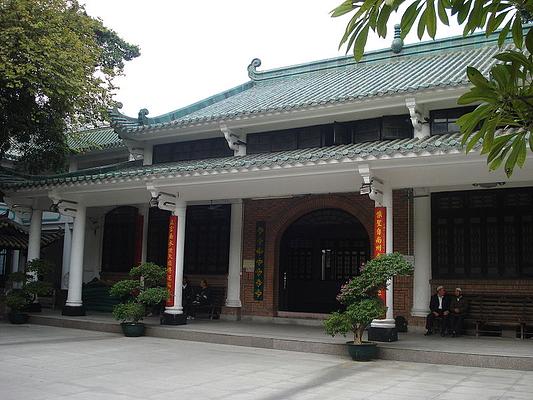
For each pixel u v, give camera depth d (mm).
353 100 13078
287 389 7703
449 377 8641
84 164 21594
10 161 21375
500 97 3207
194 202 16938
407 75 15383
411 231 13617
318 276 15570
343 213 15336
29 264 16203
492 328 12508
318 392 7527
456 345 10758
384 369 9344
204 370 9109
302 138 14852
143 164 17766
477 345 10773
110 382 8016
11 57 13578
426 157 10242
